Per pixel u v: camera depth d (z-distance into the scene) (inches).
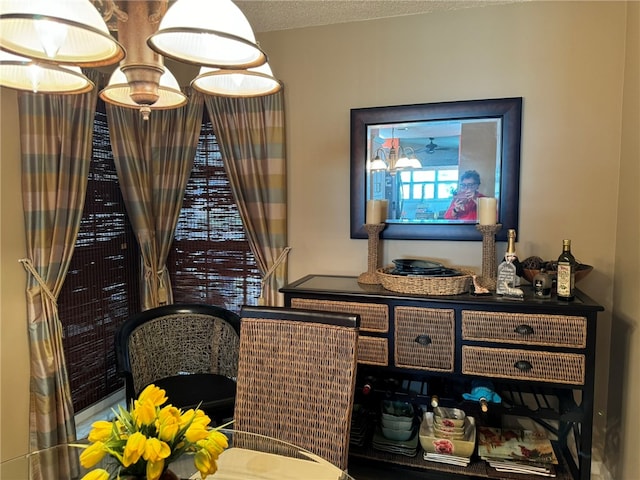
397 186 97.3
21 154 82.4
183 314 98.2
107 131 105.0
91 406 101.8
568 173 88.2
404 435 86.0
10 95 80.7
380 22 97.2
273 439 56.9
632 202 78.2
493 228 84.2
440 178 94.5
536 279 79.0
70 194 89.3
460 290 81.0
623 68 84.1
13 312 81.7
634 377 75.7
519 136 89.5
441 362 79.7
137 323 91.4
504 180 90.7
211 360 97.9
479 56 91.8
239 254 112.1
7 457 80.4
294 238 106.3
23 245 83.4
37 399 84.4
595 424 88.7
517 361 75.8
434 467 81.9
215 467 37.0
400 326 81.4
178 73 109.8
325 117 102.1
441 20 93.7
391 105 97.5
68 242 89.3
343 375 57.0
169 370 96.7
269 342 61.2
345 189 101.9
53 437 85.2
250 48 42.6
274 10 93.0
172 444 35.2
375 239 94.4
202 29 36.6
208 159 112.0
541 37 88.3
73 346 96.7
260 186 105.0
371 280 92.0
